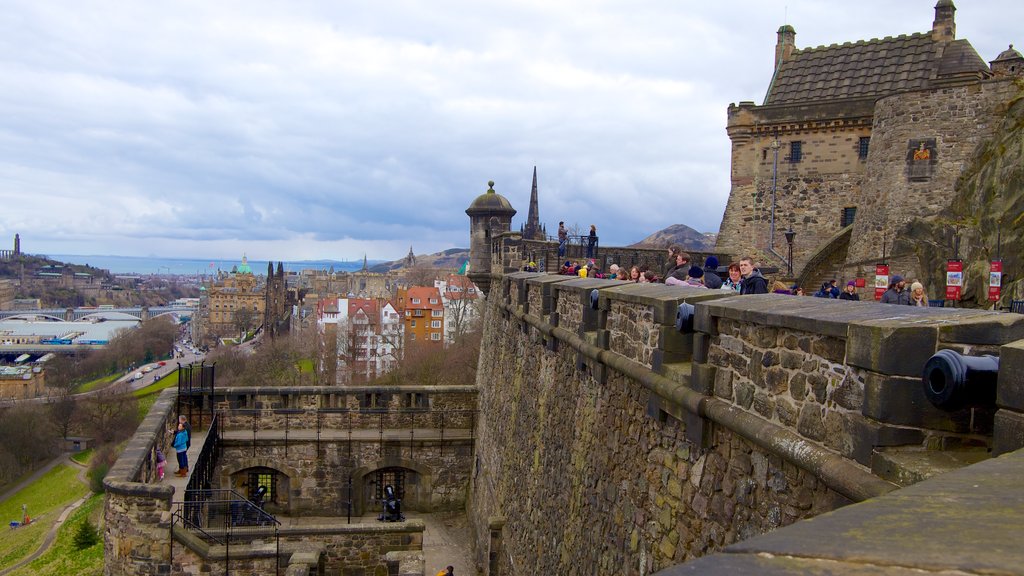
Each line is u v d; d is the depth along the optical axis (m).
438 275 188.38
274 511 29.08
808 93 36.12
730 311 7.14
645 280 14.23
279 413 29.69
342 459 29.14
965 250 24.72
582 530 12.27
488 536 22.30
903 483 4.39
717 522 7.42
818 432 5.68
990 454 4.46
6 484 84.25
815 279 33.47
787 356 6.25
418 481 29.95
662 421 8.99
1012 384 3.88
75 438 97.94
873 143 29.66
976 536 1.91
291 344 110.12
